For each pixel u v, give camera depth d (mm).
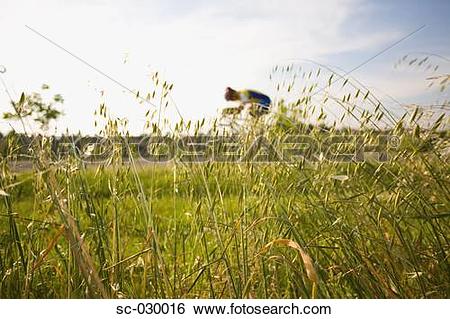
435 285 2354
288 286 2438
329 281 2357
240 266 2514
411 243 2539
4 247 2547
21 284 2432
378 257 2412
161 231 3113
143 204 2420
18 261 2455
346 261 2441
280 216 2561
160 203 3221
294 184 2758
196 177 2758
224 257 2477
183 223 3113
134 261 2602
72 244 2098
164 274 2307
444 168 2619
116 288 2359
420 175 2490
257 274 2510
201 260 2721
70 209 2479
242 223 2582
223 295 2557
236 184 2975
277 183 2723
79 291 2406
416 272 2244
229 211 3035
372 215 2543
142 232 2662
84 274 2105
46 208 2475
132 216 2998
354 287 2355
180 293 2459
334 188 2666
